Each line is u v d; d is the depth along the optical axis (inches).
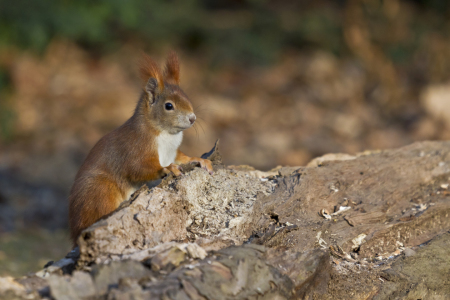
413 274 222.1
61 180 557.3
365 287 214.2
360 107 726.5
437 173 284.7
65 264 196.5
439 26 888.9
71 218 265.7
